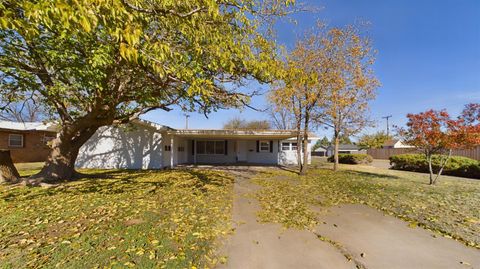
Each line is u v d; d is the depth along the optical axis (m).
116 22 1.89
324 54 10.74
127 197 5.98
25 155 16.64
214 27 3.24
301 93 10.74
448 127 7.98
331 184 8.41
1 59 5.14
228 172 12.15
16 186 7.31
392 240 3.49
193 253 2.98
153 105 8.53
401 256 3.00
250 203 5.61
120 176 10.00
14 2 1.91
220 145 19.47
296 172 12.51
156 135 13.83
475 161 11.27
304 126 11.73
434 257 2.97
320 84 10.49
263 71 3.91
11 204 5.21
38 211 4.69
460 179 10.03
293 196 6.39
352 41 11.20
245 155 19.47
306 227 4.02
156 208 4.99
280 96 11.28
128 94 7.60
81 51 5.21
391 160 15.56
